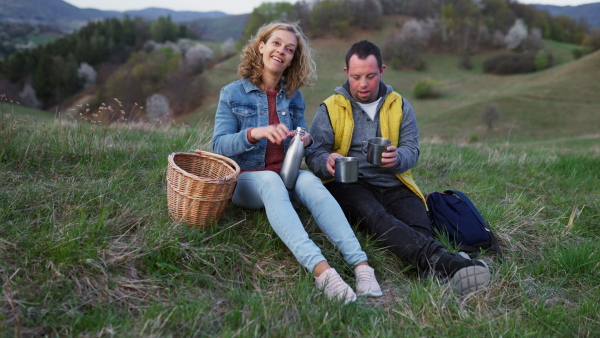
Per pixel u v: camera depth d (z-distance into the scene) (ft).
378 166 8.53
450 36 242.99
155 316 5.35
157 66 210.38
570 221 9.59
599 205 11.38
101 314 5.25
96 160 10.00
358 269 6.73
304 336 5.36
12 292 5.26
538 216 10.44
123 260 6.22
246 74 8.16
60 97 231.91
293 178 7.53
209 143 12.84
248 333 5.23
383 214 7.57
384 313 6.13
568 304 6.89
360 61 8.16
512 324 6.02
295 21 8.55
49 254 6.00
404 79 211.00
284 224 6.66
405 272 7.48
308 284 6.32
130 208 7.62
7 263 5.73
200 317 5.48
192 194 6.75
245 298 6.01
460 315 6.03
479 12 266.77
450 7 262.88
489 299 6.57
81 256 5.94
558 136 122.83
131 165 10.23
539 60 212.02
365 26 255.91
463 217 8.36
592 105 144.66
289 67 8.39
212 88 201.57
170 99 191.62
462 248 8.11
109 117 11.84
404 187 8.81
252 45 8.09
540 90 166.09
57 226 6.75
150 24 319.06
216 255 6.75
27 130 10.96
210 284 6.26
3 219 6.86
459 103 168.76
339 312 5.73
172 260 6.49
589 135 118.52
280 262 7.11
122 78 209.05
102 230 6.74
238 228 7.76
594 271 7.73
